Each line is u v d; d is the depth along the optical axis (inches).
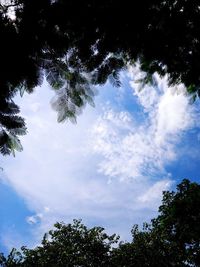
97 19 138.4
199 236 648.4
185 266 676.7
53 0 131.3
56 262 658.2
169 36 147.4
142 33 145.6
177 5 144.1
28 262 665.0
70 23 136.1
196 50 156.6
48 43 134.2
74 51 153.6
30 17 128.8
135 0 134.6
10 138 146.8
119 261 672.4
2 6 132.0
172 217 671.1
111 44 147.9
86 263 661.3
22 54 129.1
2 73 131.2
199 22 144.9
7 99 139.0
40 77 141.7
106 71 164.1
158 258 670.5
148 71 181.0
